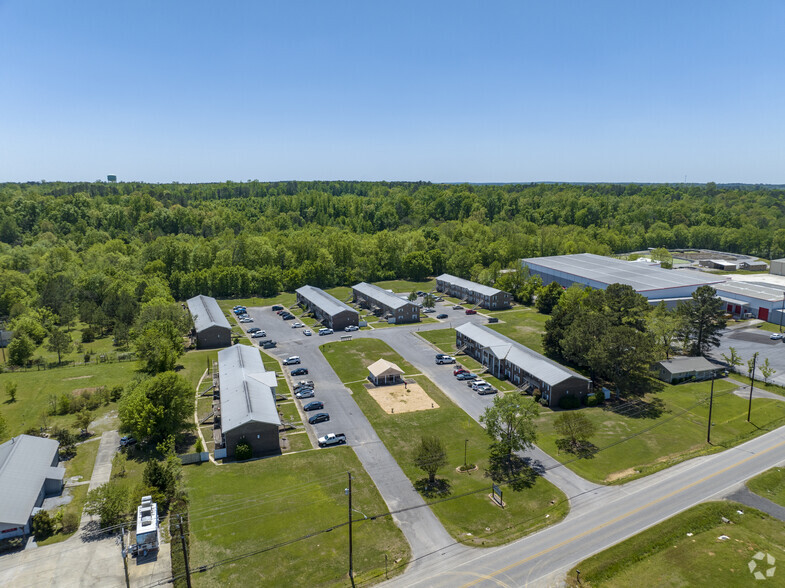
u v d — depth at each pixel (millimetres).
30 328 118938
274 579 47812
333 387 94125
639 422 80188
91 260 177500
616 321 99812
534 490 62281
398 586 47062
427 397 89562
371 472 66188
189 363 107500
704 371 97438
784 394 89938
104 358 109812
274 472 66250
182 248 184625
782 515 57594
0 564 50094
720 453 70875
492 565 49625
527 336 125438
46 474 61625
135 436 70312
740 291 146250
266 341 119062
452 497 60781
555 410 84750
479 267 186250
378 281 197500
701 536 54031
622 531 54500
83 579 48156
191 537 53406
